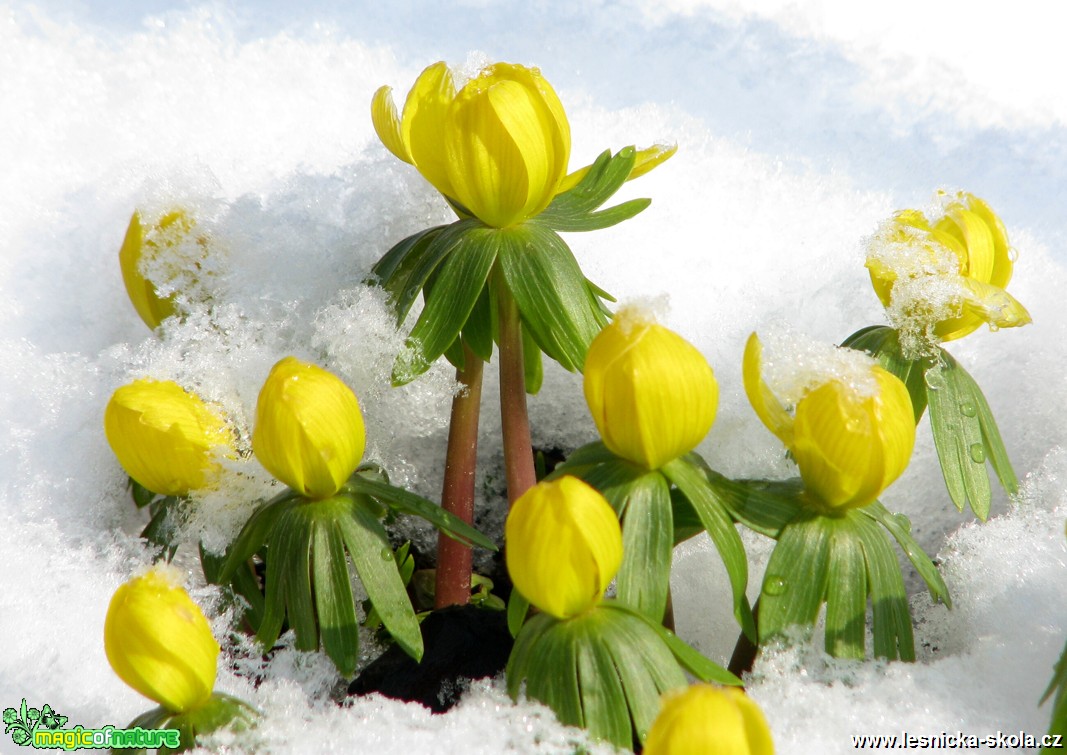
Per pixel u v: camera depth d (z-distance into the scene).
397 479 0.57
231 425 0.53
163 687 0.49
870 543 0.50
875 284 0.53
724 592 0.55
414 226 0.59
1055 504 0.56
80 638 0.54
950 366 0.53
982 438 0.53
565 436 0.59
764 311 0.60
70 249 0.62
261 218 0.58
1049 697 0.51
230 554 0.52
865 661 0.51
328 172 0.63
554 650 0.48
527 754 0.49
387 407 0.55
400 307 0.52
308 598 0.50
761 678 0.51
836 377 0.50
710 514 0.50
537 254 0.51
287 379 0.50
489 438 0.59
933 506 0.58
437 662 0.52
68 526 0.57
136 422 0.51
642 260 0.61
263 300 0.57
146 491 0.56
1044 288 0.61
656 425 0.49
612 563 0.48
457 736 0.50
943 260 0.52
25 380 0.59
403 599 0.50
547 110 0.51
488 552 0.58
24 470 0.57
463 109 0.50
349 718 0.51
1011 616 0.53
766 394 0.50
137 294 0.56
